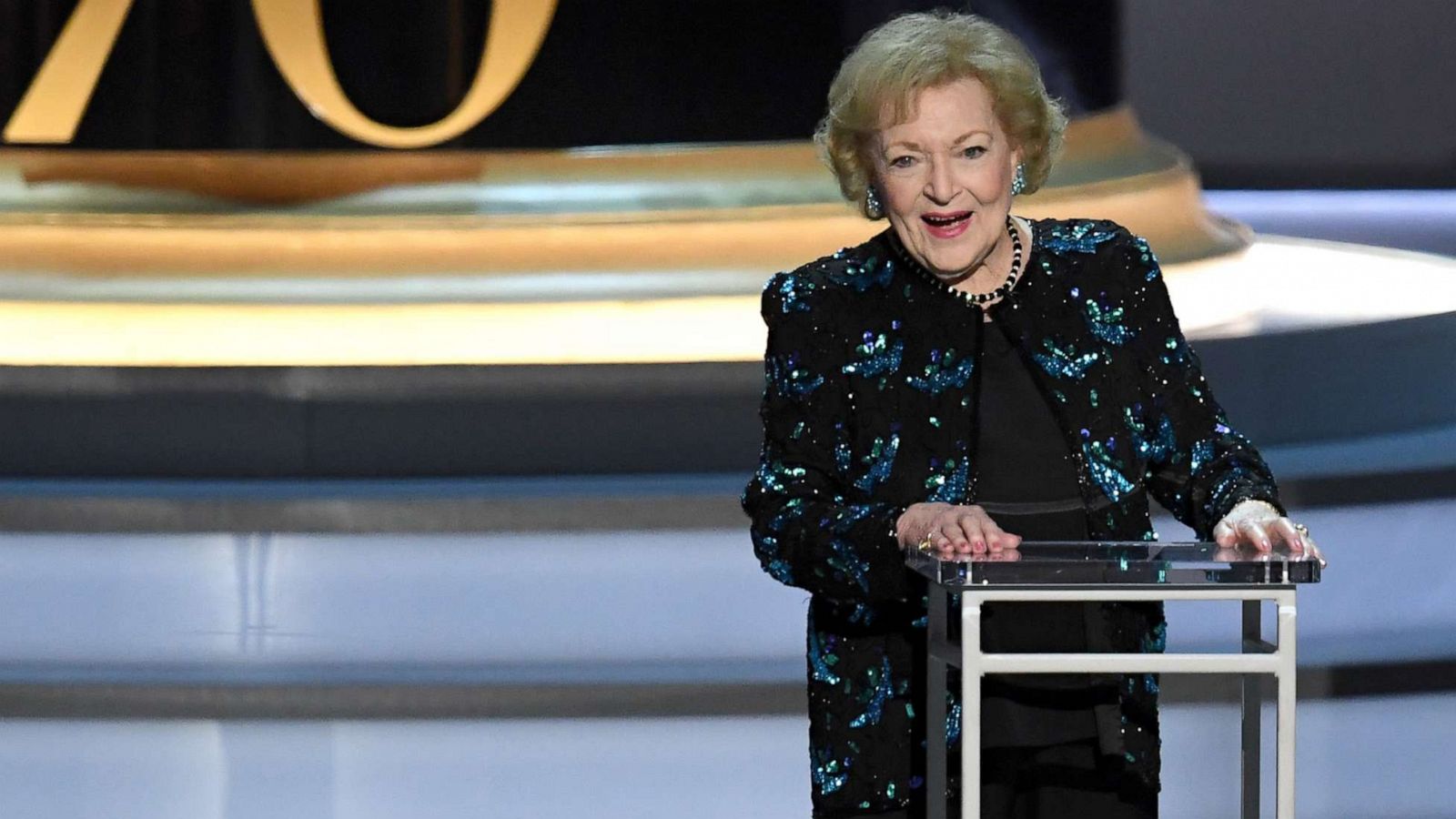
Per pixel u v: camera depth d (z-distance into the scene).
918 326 9.02
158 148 19.56
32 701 14.94
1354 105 38.78
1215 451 9.12
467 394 16.84
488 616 15.78
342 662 15.75
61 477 16.88
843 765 9.10
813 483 9.09
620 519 15.72
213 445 16.83
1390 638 16.56
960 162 8.66
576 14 19.48
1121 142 22.98
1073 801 8.94
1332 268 24.00
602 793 15.11
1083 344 9.03
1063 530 8.95
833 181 19.98
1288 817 7.89
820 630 9.19
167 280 19.23
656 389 16.88
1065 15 22.00
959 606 8.94
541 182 19.70
